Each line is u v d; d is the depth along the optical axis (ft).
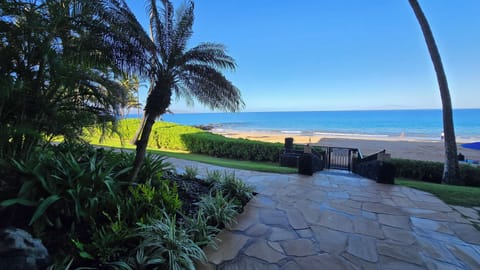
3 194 6.61
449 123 20.01
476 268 6.58
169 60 9.90
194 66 10.18
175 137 36.88
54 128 10.37
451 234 8.69
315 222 9.56
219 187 12.17
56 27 9.83
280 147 28.07
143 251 6.05
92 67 10.32
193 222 7.88
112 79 11.89
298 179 16.76
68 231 6.60
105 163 10.08
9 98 8.82
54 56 9.43
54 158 8.52
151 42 9.45
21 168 6.93
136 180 10.20
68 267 5.19
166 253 6.21
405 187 15.15
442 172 21.20
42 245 5.47
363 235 8.50
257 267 6.39
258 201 11.96
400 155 39.78
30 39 9.39
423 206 11.64
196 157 27.71
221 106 11.84
